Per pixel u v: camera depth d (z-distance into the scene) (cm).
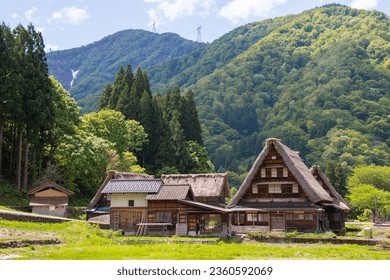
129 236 3919
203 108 17862
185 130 8769
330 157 12362
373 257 2456
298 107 16550
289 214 4181
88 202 5753
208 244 3241
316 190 4169
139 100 7988
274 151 4375
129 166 6241
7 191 4844
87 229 3494
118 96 8525
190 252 2541
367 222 7338
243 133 16975
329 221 4934
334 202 4912
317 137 14288
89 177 5812
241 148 14400
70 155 5244
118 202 4288
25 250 2389
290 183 4272
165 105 9081
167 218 4131
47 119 5094
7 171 5472
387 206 7381
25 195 4906
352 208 8012
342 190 8719
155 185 4253
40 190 4603
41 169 5609
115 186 4288
